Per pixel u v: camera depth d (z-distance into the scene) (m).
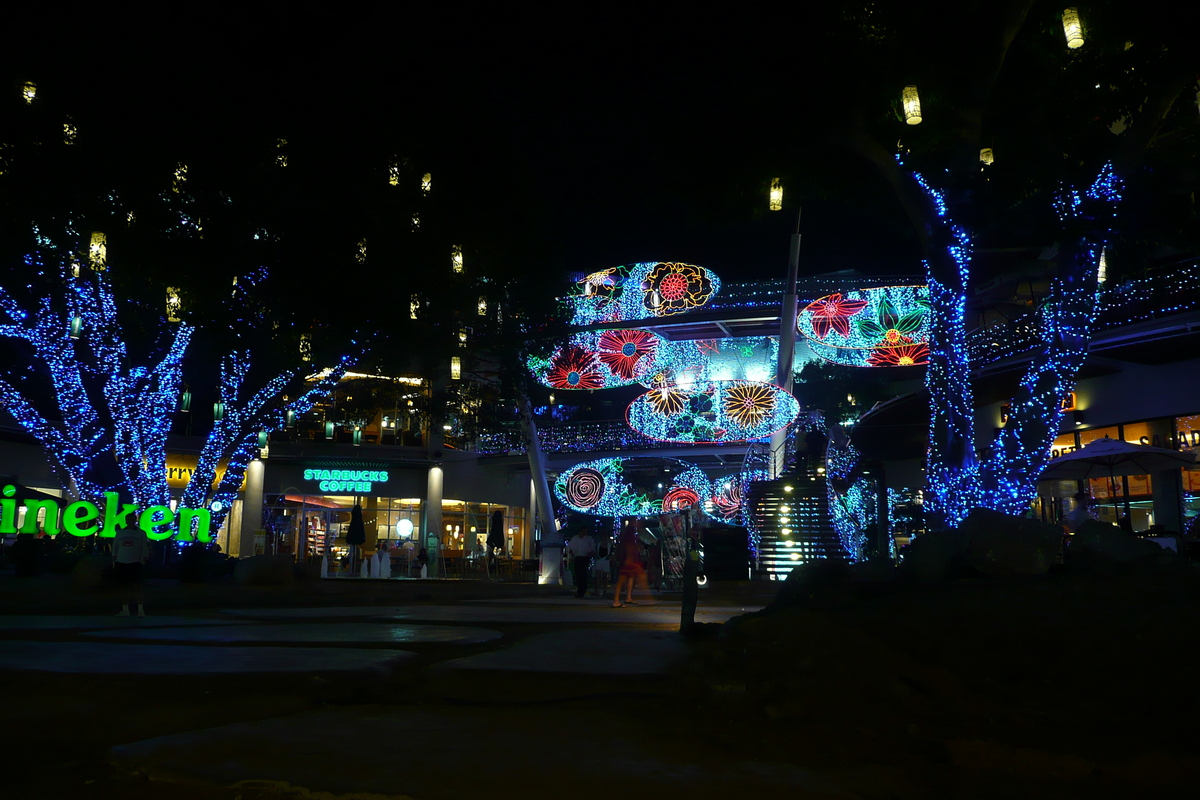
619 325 30.73
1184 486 21.47
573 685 6.20
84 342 22.70
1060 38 11.74
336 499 38.88
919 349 29.97
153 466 21.03
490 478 43.00
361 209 17.91
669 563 23.89
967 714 5.02
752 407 25.52
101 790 3.56
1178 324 18.69
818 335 30.08
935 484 12.79
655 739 4.58
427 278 18.86
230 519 37.44
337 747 4.15
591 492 36.88
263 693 5.84
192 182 17.27
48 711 5.04
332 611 13.77
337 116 17.73
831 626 6.47
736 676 6.05
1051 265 28.73
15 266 18.73
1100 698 5.20
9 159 16.14
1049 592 7.22
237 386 21.92
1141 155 11.86
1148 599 6.75
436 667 6.91
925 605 7.20
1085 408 23.91
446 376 25.23
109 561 16.20
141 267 17.52
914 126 12.46
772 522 23.50
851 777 3.87
